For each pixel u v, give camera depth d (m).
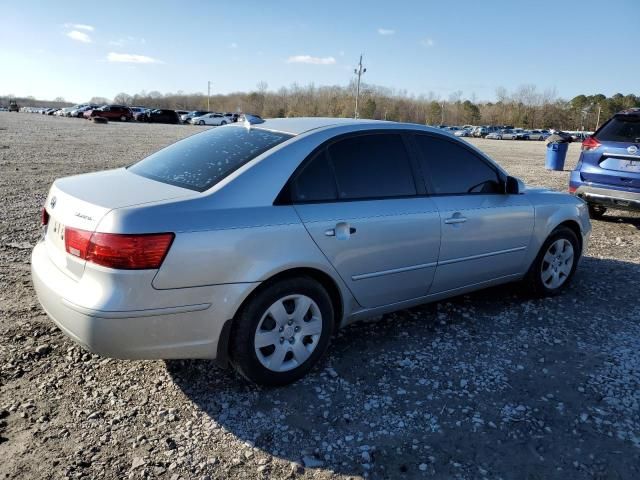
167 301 2.78
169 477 2.52
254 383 3.28
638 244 7.29
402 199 3.75
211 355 3.02
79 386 3.22
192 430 2.86
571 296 5.09
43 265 3.15
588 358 3.80
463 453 2.76
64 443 2.71
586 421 3.05
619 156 7.72
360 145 3.65
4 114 55.19
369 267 3.55
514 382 3.45
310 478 2.55
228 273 2.92
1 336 3.75
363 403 3.16
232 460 2.65
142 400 3.11
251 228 2.99
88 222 2.79
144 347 2.80
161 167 3.56
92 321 2.69
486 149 33.66
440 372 3.54
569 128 112.25
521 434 2.92
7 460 2.57
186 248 2.78
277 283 3.13
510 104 119.06
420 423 2.99
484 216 4.22
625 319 4.54
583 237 5.22
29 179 10.59
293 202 3.22
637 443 2.88
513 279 4.73
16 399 3.06
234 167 3.21
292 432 2.88
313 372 3.48
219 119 58.03
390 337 4.04
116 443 2.73
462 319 4.44
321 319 3.37
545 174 15.98
